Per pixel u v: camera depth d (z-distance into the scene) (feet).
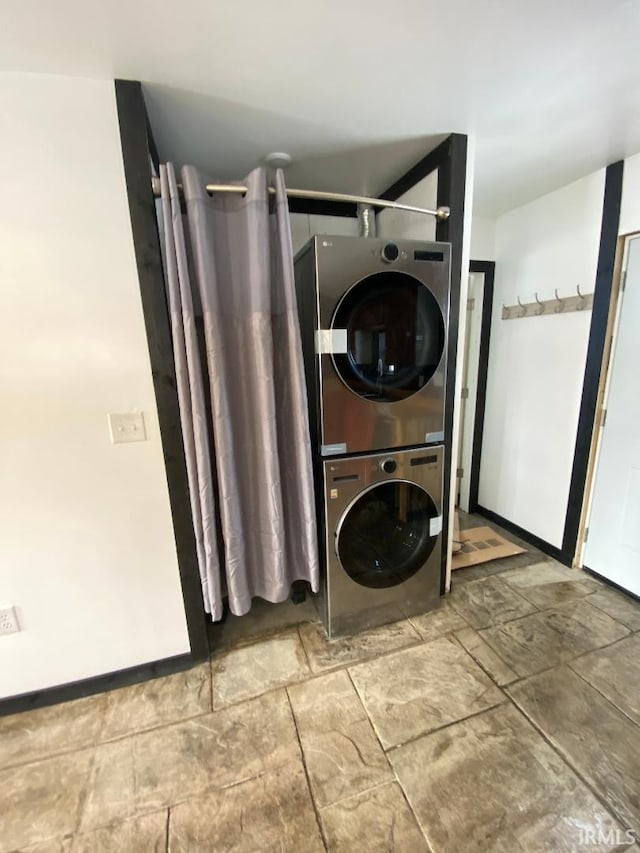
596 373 6.63
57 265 3.95
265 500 5.08
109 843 3.42
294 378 4.72
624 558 6.57
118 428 4.41
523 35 3.43
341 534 5.35
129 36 3.28
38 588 4.51
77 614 4.70
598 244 6.42
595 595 6.57
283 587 5.26
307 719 4.49
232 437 4.83
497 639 5.61
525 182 6.75
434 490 5.80
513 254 8.11
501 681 4.91
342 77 3.95
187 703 4.75
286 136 5.11
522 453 8.34
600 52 3.69
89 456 4.40
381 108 4.52
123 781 3.90
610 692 4.72
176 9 3.03
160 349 4.35
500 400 8.82
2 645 4.53
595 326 6.57
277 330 4.89
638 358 6.12
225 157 5.67
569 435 7.24
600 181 6.29
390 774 3.88
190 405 4.48
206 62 3.65
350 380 4.97
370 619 5.88
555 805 3.58
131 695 4.88
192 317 4.26
